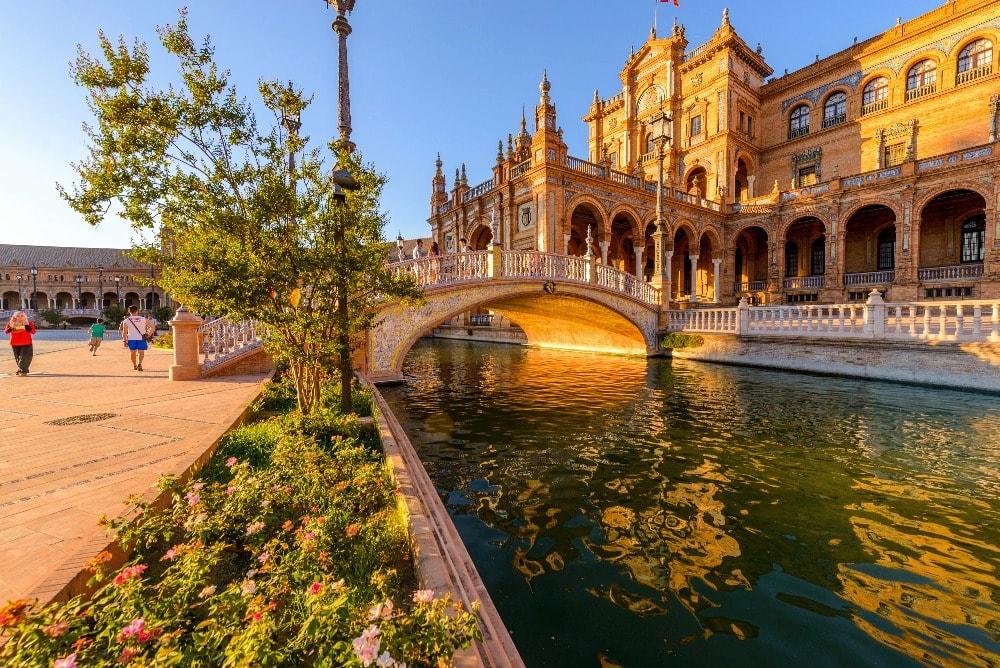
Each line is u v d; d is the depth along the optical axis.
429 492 4.46
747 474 6.80
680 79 36.31
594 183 26.91
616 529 5.19
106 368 12.00
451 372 17.50
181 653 1.77
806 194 29.83
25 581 2.51
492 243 16.39
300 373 6.41
